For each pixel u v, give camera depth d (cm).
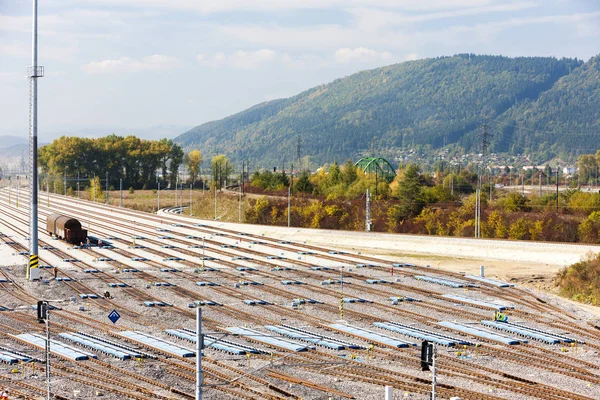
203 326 5797
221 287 7581
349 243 11381
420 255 10044
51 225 11950
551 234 11275
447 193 14950
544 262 9106
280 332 5572
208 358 4838
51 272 8500
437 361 4784
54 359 4828
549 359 4875
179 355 4875
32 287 7500
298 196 16950
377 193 16238
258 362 4769
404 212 13650
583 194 13750
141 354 4875
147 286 7594
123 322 5950
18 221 15188
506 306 6588
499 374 4512
